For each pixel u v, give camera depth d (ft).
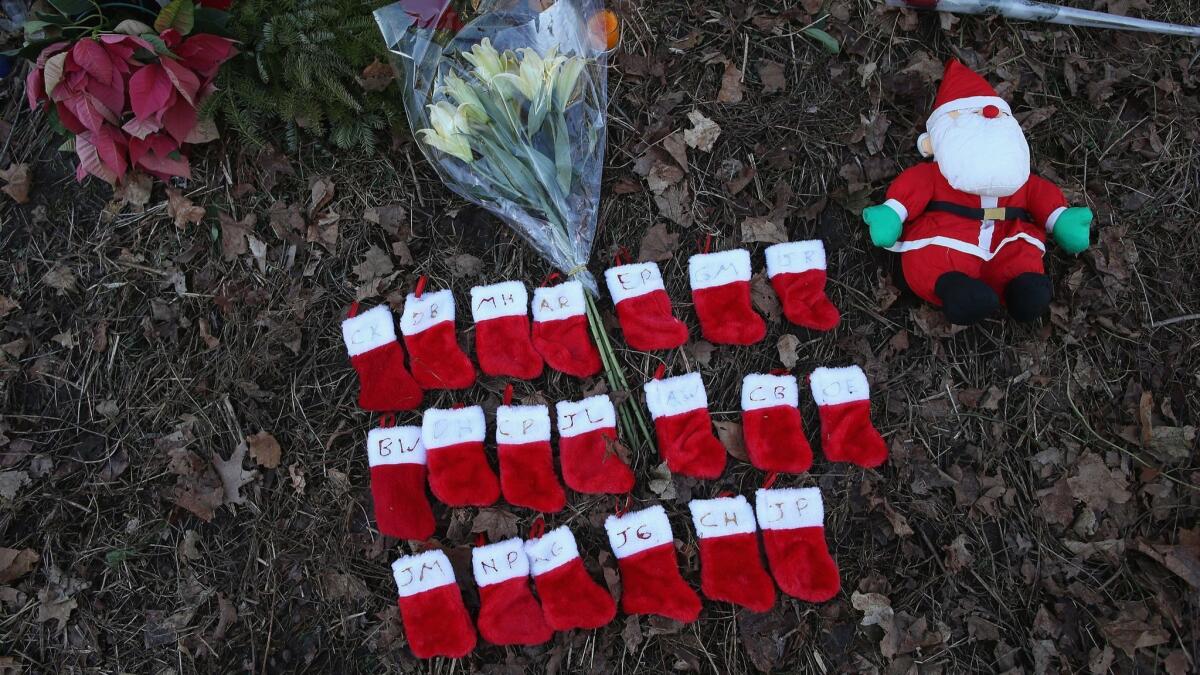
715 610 8.07
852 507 8.32
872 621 7.97
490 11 7.72
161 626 7.87
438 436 8.07
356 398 8.36
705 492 8.32
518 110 7.60
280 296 8.42
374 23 7.73
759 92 8.98
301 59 7.60
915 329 8.61
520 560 7.94
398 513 7.93
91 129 7.42
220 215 8.46
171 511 8.07
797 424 8.29
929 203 8.21
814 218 8.79
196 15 7.22
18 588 7.86
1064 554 8.21
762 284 8.65
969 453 8.43
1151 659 7.89
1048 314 8.67
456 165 8.00
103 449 8.17
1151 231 8.95
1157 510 8.24
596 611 7.81
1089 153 9.09
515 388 8.41
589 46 8.02
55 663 7.80
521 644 7.94
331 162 8.58
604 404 8.16
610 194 8.69
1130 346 8.67
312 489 8.16
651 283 8.40
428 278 8.55
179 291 8.39
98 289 8.40
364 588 8.01
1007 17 9.30
